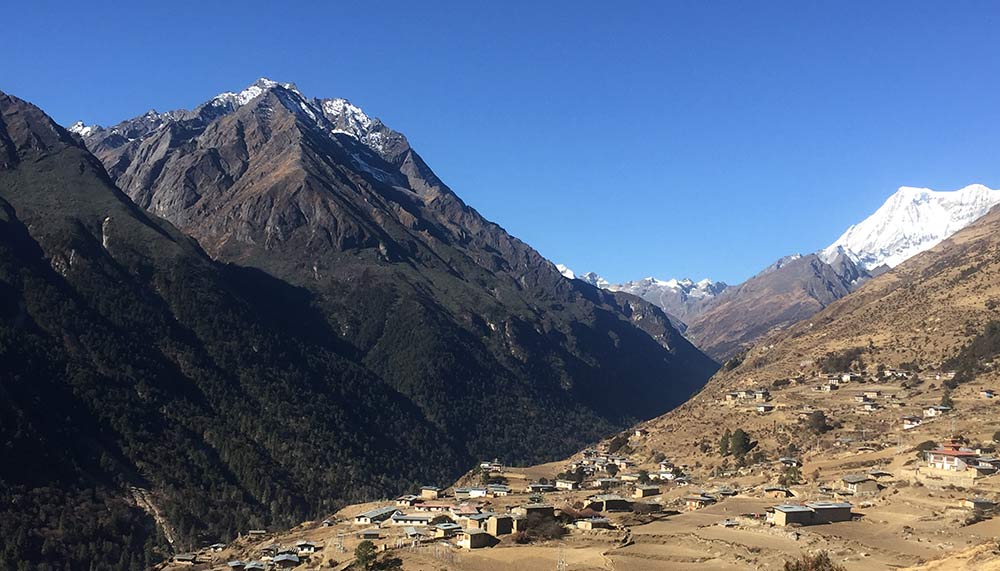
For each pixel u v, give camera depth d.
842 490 188.88
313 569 165.50
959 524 154.50
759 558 141.38
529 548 155.75
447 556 152.75
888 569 131.00
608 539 159.75
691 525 169.00
